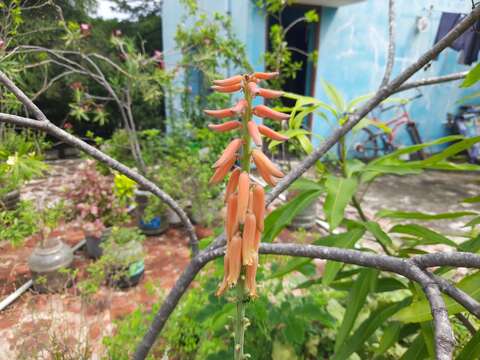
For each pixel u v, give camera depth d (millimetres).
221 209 4348
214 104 4832
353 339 1487
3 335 2352
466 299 687
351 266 2395
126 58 3910
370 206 5137
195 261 1125
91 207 3133
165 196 1216
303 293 2506
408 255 1602
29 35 2760
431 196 5668
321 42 6410
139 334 2021
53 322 2305
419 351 1293
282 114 749
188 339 2027
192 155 4426
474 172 7168
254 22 5641
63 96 5781
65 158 7297
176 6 6270
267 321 1765
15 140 3117
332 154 5156
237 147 767
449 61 6859
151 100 4363
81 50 3438
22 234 2930
